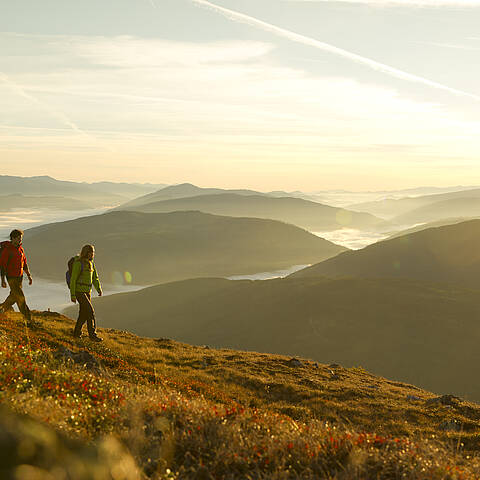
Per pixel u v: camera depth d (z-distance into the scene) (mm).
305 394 17094
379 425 14180
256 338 183875
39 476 1660
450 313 169125
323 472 5230
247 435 6105
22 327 14664
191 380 15430
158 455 4891
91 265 15305
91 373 9727
